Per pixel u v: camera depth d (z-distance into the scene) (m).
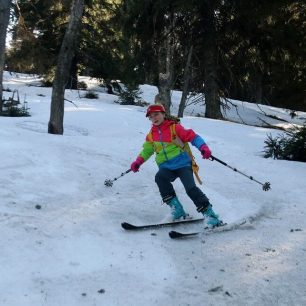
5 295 3.56
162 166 5.46
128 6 21.69
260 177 7.89
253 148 12.17
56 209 5.38
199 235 5.17
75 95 28.27
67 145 8.20
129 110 19.92
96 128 14.44
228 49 22.33
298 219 5.91
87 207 5.62
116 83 29.83
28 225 4.78
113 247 4.67
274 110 31.69
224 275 4.27
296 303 3.81
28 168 6.48
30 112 18.31
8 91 27.89
